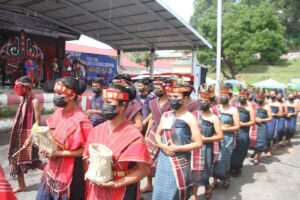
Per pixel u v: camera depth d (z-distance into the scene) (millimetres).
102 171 2562
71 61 20250
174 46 18000
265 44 31906
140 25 15773
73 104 3275
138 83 6645
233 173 7062
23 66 16031
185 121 3822
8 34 16375
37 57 17547
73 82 3197
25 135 4969
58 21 16938
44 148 3084
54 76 17516
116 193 2699
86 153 2883
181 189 3752
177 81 4152
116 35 17844
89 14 15078
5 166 6492
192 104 5070
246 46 31062
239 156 6781
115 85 2699
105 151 2605
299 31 60062
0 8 14859
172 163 3764
